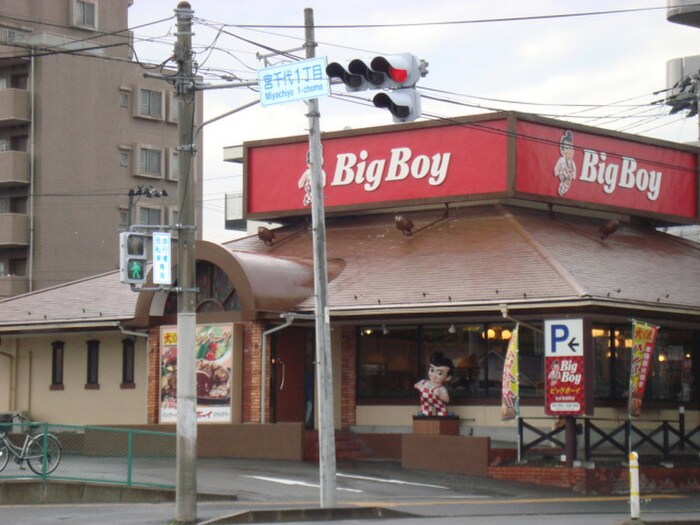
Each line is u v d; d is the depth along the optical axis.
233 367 33.41
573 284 30.25
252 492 26.23
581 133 37.19
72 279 63.78
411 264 34.16
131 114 67.50
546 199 35.88
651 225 40.38
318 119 23.91
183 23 21.78
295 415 34.59
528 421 32.31
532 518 22.48
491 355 33.03
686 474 31.55
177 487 21.30
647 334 29.78
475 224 35.53
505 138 35.16
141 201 67.56
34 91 63.25
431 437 31.16
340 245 37.00
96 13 67.06
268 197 39.50
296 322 33.66
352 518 22.59
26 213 63.06
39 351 39.69
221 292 34.28
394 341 34.59
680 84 39.94
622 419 32.91
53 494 26.03
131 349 37.59
